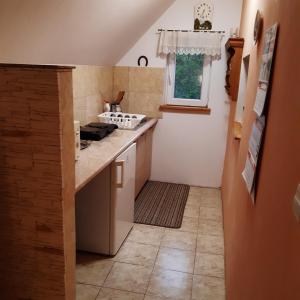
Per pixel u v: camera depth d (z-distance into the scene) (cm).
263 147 123
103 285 213
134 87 382
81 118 302
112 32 270
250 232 136
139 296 204
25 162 141
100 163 200
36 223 149
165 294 207
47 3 152
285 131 92
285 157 90
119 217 247
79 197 238
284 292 78
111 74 375
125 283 216
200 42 351
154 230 288
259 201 121
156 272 229
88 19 203
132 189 278
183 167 400
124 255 248
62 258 152
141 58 372
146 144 365
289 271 75
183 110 379
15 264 158
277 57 114
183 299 203
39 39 175
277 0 125
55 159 138
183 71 373
